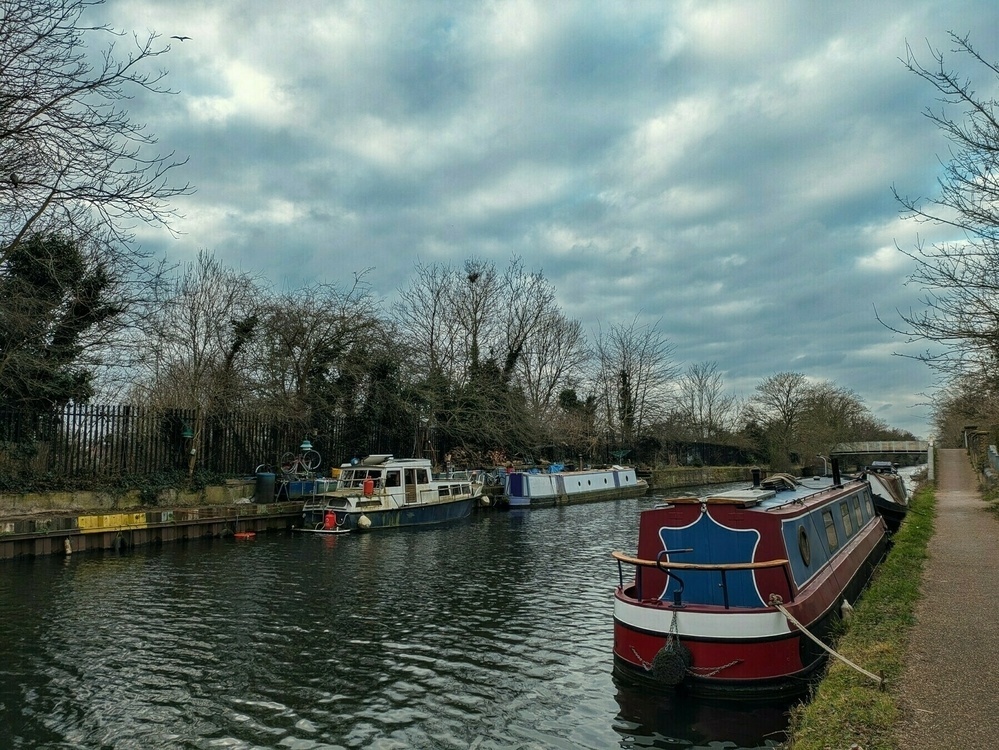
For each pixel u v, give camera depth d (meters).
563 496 39.47
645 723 8.06
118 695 8.95
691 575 9.73
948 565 13.06
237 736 7.83
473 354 42.56
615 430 57.12
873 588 11.12
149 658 10.38
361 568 17.83
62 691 9.05
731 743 7.51
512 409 39.66
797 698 8.36
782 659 8.43
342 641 11.32
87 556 19.09
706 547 9.77
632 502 41.25
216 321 28.45
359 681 9.52
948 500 28.36
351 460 31.41
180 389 28.02
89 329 18.31
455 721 8.24
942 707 6.06
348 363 32.09
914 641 8.09
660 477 54.56
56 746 7.55
